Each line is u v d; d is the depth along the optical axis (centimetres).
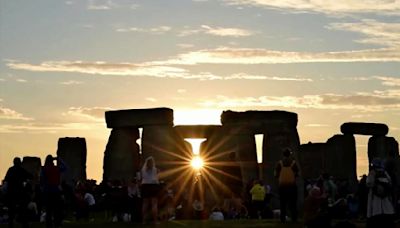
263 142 6762
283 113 6762
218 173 5550
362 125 7925
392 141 8056
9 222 4378
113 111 6781
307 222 3803
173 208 5394
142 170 4491
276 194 6500
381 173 3916
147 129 6681
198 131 7350
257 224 4459
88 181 6112
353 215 5112
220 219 5119
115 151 6738
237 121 6794
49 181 4406
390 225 3900
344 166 7825
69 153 6994
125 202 5153
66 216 5366
